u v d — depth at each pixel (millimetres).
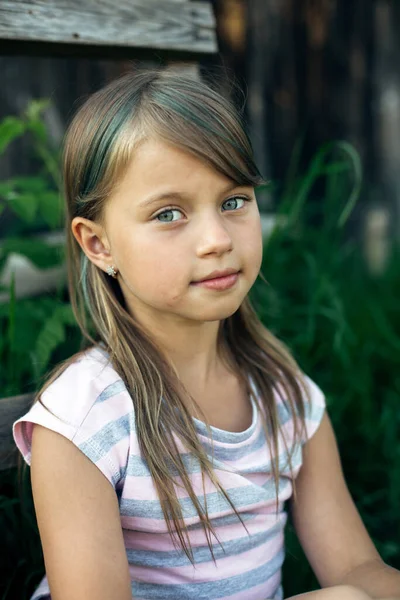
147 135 1021
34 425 1068
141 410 1085
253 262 1073
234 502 1126
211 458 1124
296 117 2969
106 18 1438
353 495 1813
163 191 1015
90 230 1131
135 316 1165
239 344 1299
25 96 2471
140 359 1129
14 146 2445
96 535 1003
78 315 1272
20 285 1933
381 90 3189
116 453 1056
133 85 1092
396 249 3137
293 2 2881
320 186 2986
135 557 1112
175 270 1028
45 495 1025
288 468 1228
